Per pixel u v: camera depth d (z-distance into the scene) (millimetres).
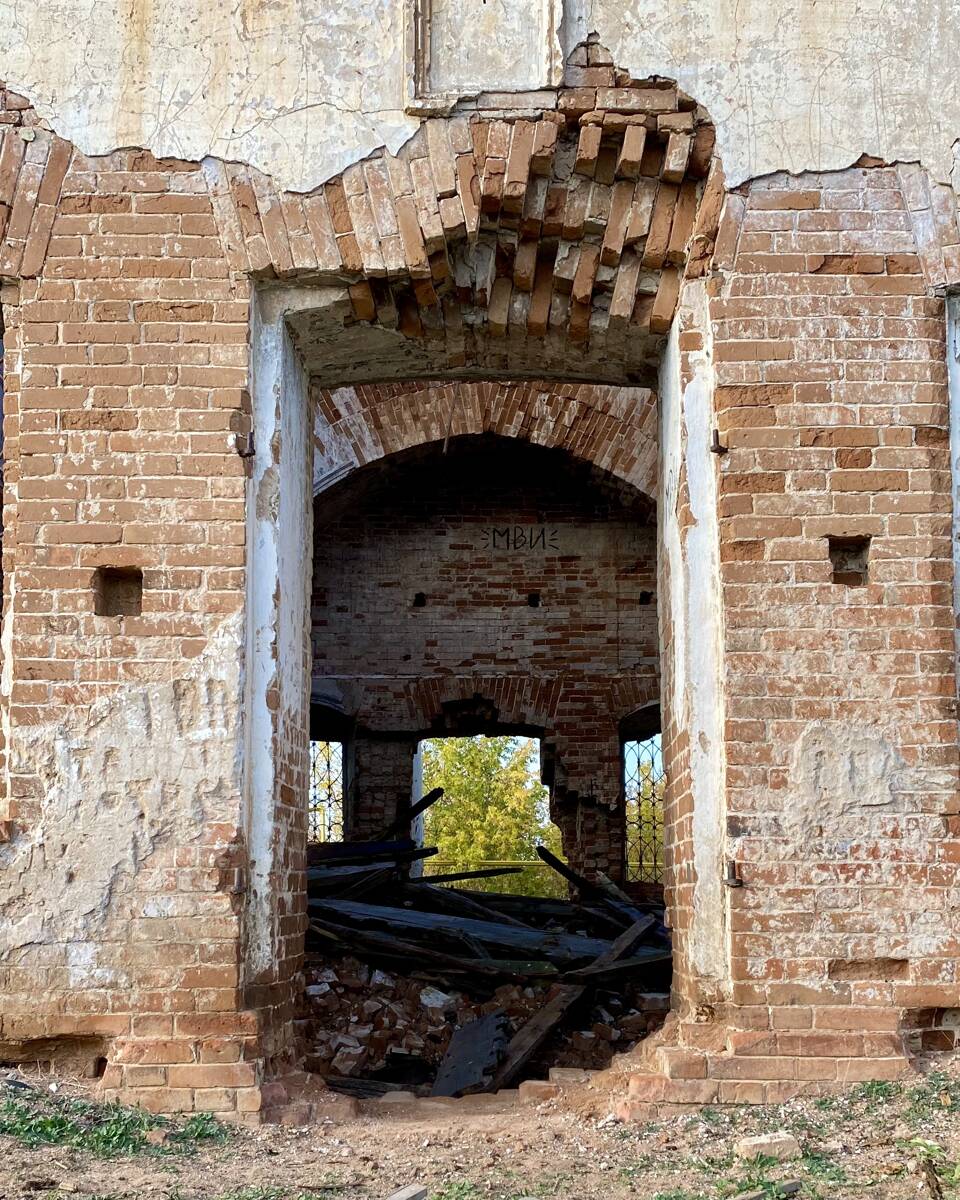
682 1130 5082
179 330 5922
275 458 6082
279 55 6137
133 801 5605
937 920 5488
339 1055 7977
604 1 6164
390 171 6070
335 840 17078
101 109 6074
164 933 5512
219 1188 4305
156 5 6156
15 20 6137
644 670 13383
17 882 5551
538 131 6043
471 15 6172
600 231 6211
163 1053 5379
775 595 5730
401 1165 4730
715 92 6086
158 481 5809
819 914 5500
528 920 11031
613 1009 8844
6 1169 4262
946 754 5613
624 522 13641
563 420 11188
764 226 6000
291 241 6016
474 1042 7781
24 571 5738
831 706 5652
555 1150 4934
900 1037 5406
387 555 13602
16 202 5996
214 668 5688
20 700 5656
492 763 32906
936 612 5715
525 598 13555
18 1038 5438
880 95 6090
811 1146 4750
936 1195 4113
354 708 13336
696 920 5664
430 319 6508
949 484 5836
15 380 6020
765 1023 5418
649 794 16281
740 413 5867
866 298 5945
